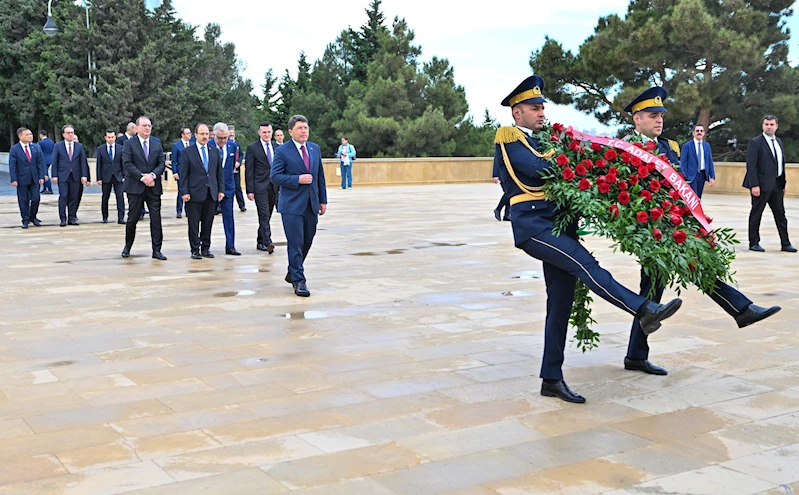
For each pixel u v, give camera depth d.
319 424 4.65
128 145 11.38
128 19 48.78
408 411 4.89
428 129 40.47
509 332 6.98
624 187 5.02
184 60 50.66
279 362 5.99
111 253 12.17
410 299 8.45
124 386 5.39
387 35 44.50
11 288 9.11
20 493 3.71
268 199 12.48
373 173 32.94
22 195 16.03
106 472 3.95
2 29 55.25
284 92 63.56
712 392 5.32
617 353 6.35
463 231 15.08
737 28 28.55
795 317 7.69
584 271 4.91
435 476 3.92
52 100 50.38
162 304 8.18
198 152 11.41
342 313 7.74
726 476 3.94
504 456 4.18
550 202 5.11
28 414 4.82
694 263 5.00
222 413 4.84
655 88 5.69
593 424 4.68
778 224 12.58
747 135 30.83
